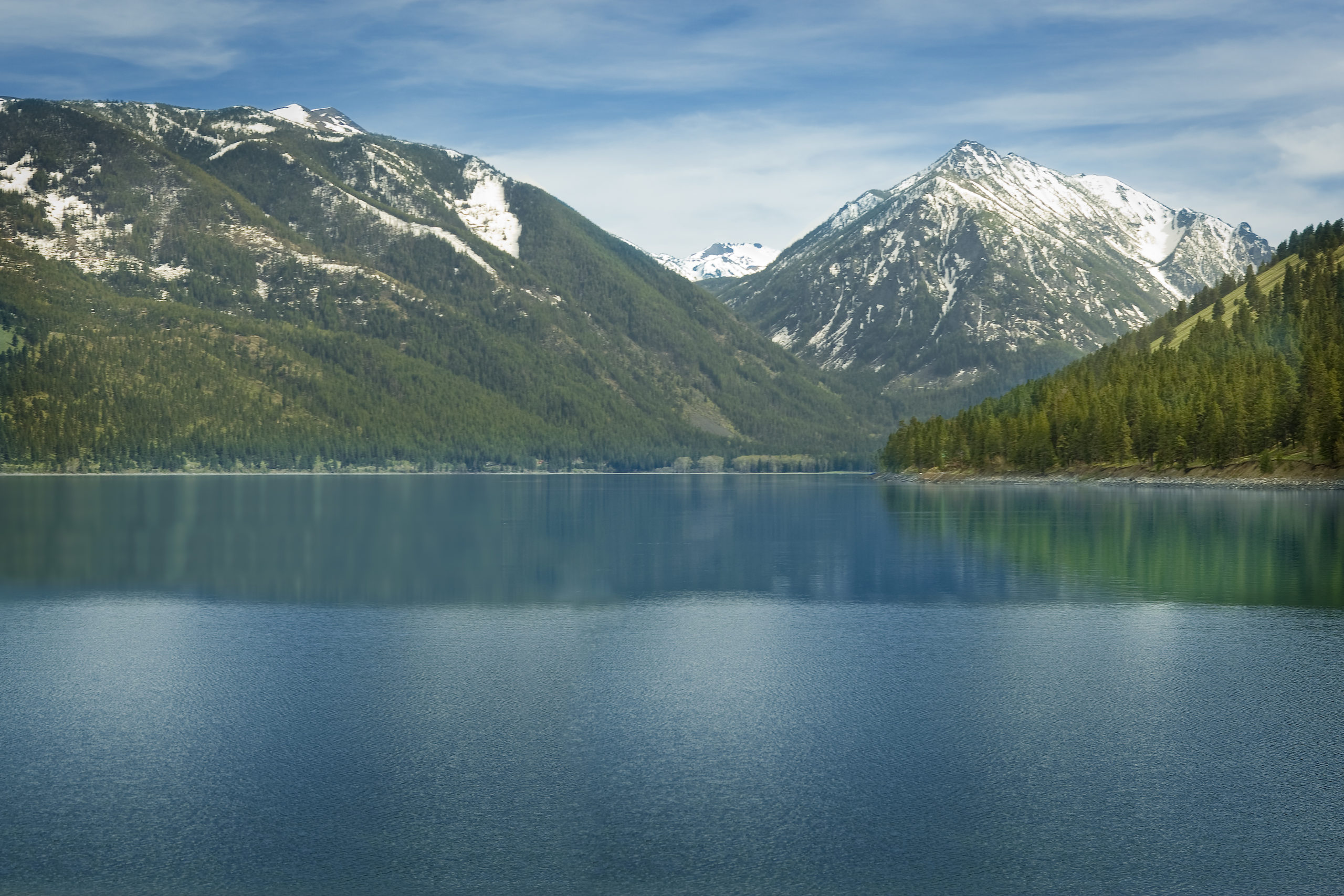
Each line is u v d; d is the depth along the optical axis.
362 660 49.66
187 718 39.16
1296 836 28.34
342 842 27.92
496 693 43.00
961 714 39.66
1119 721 38.62
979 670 47.34
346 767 33.59
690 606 66.94
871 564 89.38
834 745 35.81
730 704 41.28
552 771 33.25
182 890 25.25
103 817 29.53
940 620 61.00
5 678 45.72
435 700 41.84
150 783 32.12
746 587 75.56
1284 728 37.69
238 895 25.05
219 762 34.03
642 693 43.12
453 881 25.75
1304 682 44.62
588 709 40.59
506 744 35.94
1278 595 69.50
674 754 34.97
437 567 87.88
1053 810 30.09
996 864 26.73
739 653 51.25
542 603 68.12
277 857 26.98
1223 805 30.42
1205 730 37.50
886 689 43.69
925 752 35.09
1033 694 42.66
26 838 28.14
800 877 26.02
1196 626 58.25
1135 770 33.28
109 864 26.58
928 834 28.53
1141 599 68.25
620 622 60.69
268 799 30.86
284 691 43.44
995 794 31.30
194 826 28.92
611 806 30.42
